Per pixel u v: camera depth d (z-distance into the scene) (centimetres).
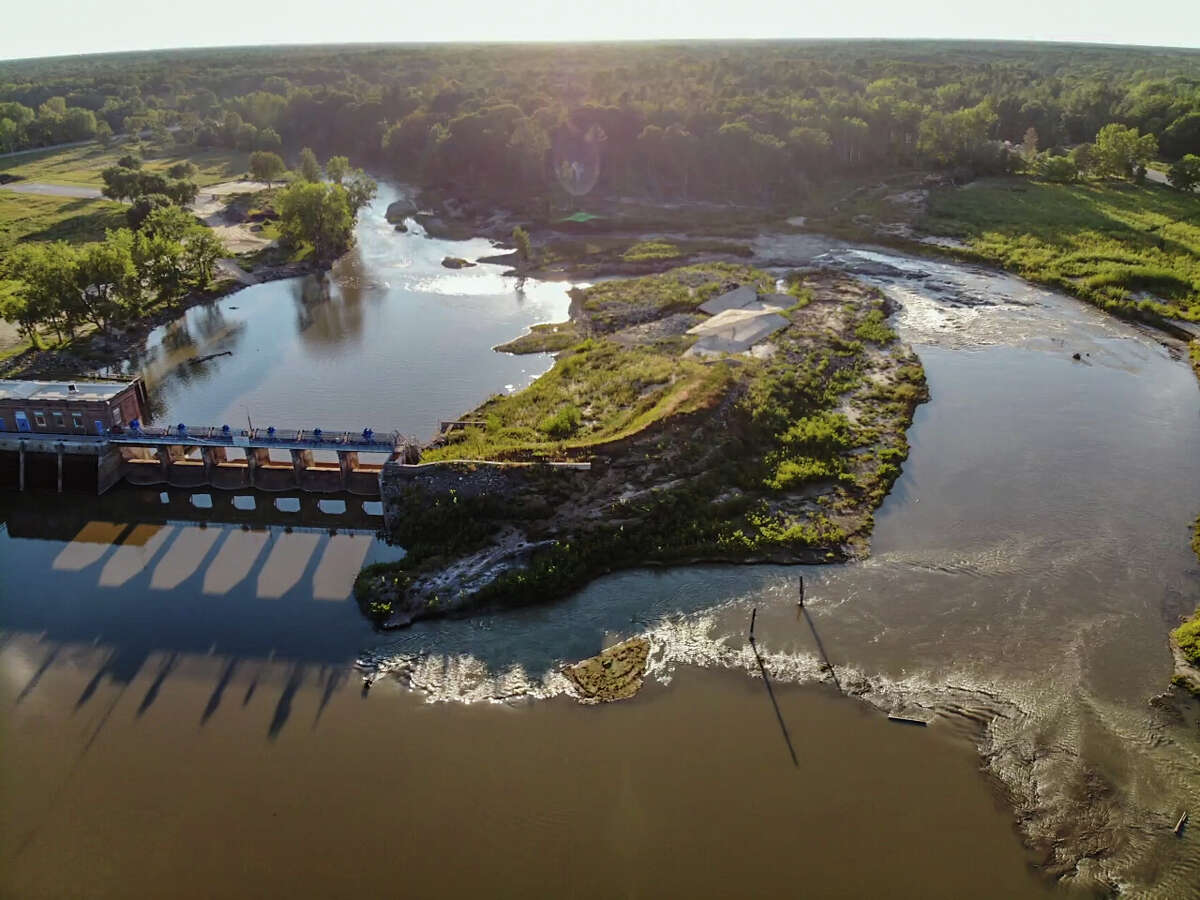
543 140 18025
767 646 5403
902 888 3934
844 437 7806
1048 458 7712
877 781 4469
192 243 12750
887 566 6166
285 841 4184
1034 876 4000
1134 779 4469
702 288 11731
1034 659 5275
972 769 4544
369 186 17212
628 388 8481
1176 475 7444
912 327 10975
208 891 3972
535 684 5106
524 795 4397
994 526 6656
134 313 11400
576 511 6544
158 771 4575
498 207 17300
